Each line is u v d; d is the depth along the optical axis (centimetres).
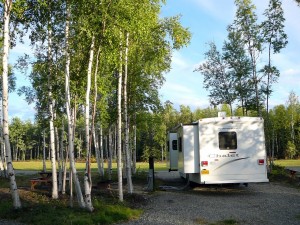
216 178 1417
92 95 1227
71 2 1037
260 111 2355
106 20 1045
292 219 933
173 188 1609
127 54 1241
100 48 1080
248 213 1023
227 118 1438
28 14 1123
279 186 1681
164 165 4216
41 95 1527
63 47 1122
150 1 1216
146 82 1617
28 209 1028
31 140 7950
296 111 5909
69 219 909
